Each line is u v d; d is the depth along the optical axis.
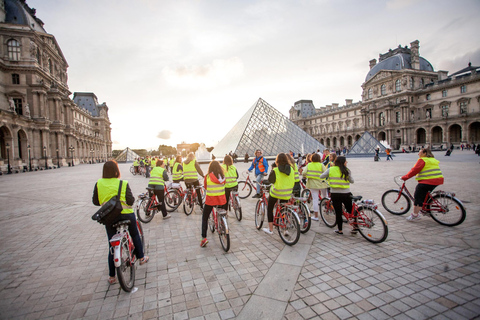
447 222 7.79
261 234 7.79
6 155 48.31
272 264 5.71
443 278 4.84
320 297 4.41
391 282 4.78
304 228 7.77
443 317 3.79
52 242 7.73
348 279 4.95
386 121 93.88
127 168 57.81
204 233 6.91
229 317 4.00
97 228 9.16
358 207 7.09
